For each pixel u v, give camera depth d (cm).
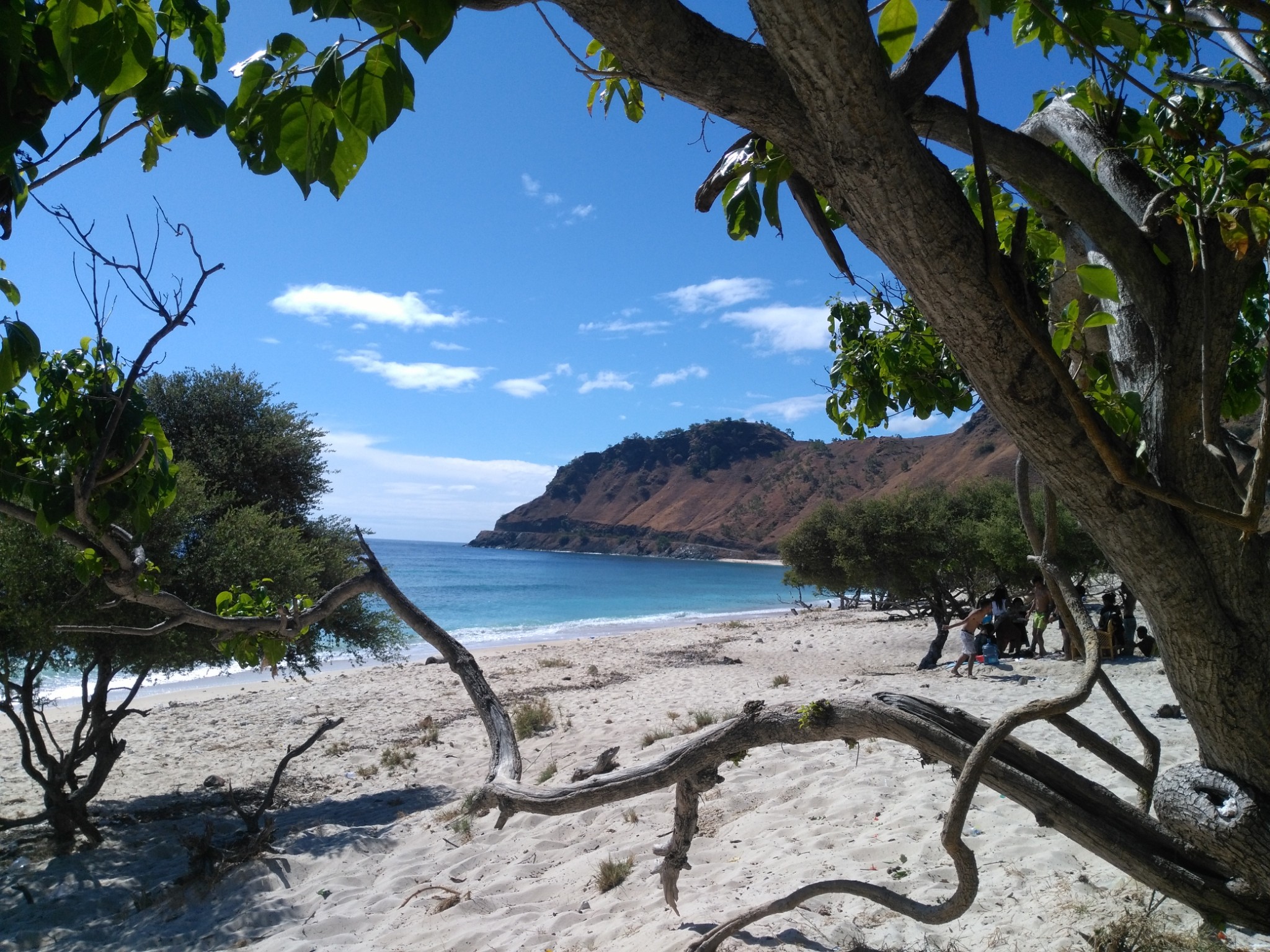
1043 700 232
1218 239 214
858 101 161
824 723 274
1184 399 211
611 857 693
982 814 633
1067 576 248
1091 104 277
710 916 516
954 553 2333
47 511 268
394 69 146
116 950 659
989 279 179
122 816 1013
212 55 183
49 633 826
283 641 362
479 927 599
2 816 1020
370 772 1205
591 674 2088
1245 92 264
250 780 1193
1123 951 389
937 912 260
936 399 432
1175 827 233
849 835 628
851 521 2422
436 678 2178
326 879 758
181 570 945
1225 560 207
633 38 168
